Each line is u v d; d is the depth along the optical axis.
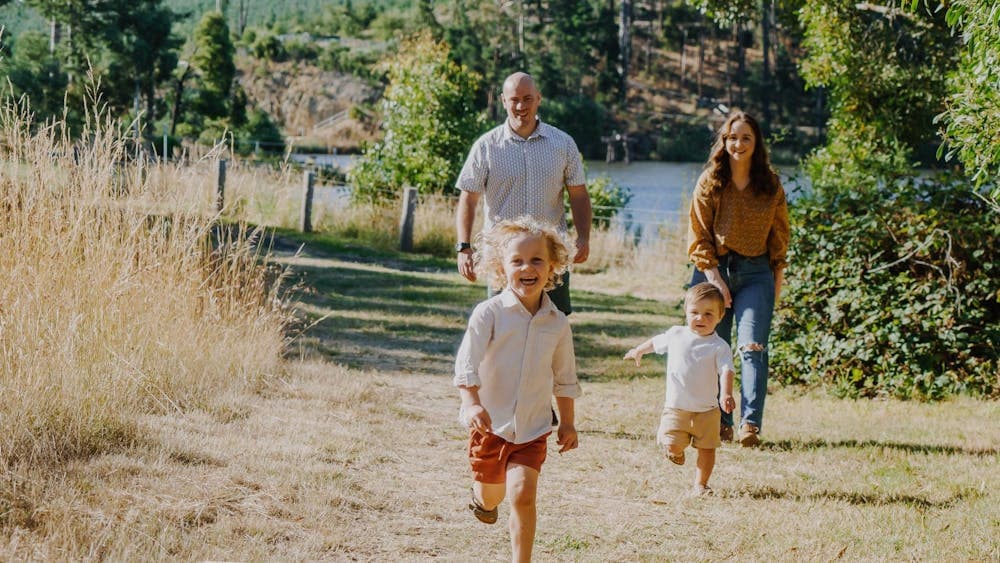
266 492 5.00
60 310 5.98
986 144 6.70
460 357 4.18
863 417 7.75
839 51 13.28
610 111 86.25
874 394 8.61
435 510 5.17
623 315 13.27
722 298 5.65
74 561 3.82
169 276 7.16
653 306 14.41
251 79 89.94
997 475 6.03
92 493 4.57
